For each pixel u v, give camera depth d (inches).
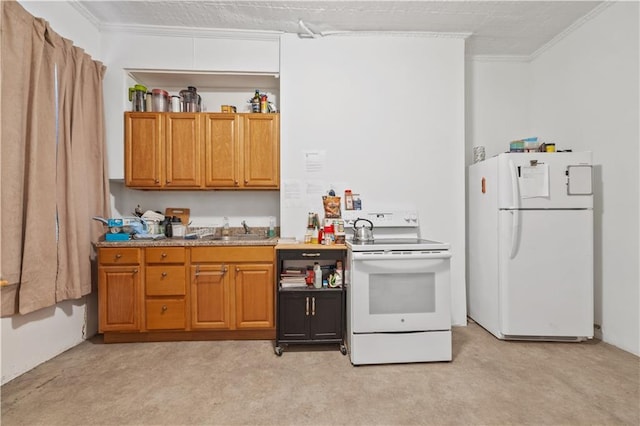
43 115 80.0
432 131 112.0
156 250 96.3
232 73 111.3
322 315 89.8
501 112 127.3
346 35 110.6
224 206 121.5
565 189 92.6
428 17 101.7
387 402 65.0
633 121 87.9
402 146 111.6
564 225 92.5
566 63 110.0
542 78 120.7
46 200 80.0
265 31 109.1
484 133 127.0
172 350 90.9
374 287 82.7
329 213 107.0
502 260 94.9
